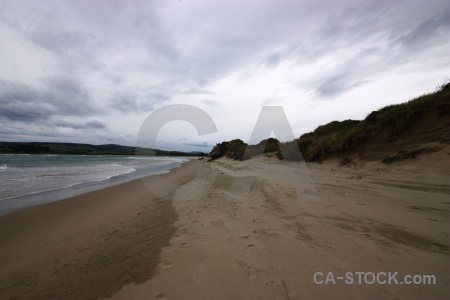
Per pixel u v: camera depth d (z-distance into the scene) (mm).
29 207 5758
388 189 4746
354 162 8461
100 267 2496
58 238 3596
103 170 16656
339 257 2209
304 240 2641
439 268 1922
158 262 2443
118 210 5176
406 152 6871
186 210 4504
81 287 2141
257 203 4543
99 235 3559
